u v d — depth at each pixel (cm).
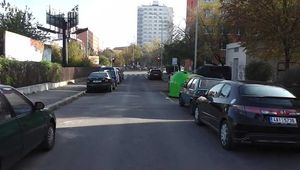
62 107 2000
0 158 630
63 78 4250
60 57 6012
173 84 2664
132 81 5934
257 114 912
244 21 2391
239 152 944
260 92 971
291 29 2322
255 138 909
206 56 5303
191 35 5531
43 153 901
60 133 1177
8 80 2375
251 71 2956
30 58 3512
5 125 666
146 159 852
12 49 3036
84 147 972
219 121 1029
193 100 1617
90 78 3306
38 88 3034
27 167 779
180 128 1295
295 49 2414
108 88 3350
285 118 907
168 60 6812
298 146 945
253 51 2538
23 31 5175
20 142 718
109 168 775
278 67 3047
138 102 2297
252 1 2356
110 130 1238
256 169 791
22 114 765
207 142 1057
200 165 811
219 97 1092
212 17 5234
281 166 820
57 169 766
